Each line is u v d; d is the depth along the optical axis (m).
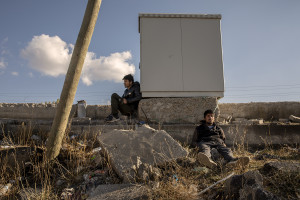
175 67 4.89
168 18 5.01
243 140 4.46
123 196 2.43
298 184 2.41
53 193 2.78
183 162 3.34
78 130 4.43
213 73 4.93
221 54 4.99
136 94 4.84
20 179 3.06
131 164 3.02
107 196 2.45
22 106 5.39
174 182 2.68
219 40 5.03
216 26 5.07
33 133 4.52
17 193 2.81
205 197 2.44
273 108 5.84
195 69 4.91
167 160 3.12
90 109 5.52
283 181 2.49
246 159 3.02
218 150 3.61
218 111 4.70
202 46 4.99
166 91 4.84
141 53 4.89
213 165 3.14
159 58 4.90
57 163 3.34
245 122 4.94
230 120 5.51
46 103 5.68
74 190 2.82
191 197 2.41
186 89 4.85
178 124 4.63
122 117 4.98
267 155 3.79
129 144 3.32
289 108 5.77
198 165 3.33
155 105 4.71
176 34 4.97
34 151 3.52
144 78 4.83
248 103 5.93
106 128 4.45
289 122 5.06
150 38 4.93
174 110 4.70
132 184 2.69
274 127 4.51
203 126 3.92
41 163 3.36
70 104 3.40
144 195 2.42
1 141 4.11
